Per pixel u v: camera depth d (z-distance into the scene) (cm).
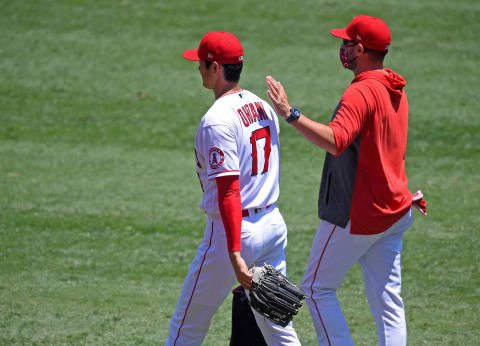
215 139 1262
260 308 1265
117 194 2792
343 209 1361
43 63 4403
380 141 1334
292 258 2242
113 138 3478
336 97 3981
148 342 1636
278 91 1261
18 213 2552
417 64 4556
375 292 1420
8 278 2025
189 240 2378
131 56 4569
